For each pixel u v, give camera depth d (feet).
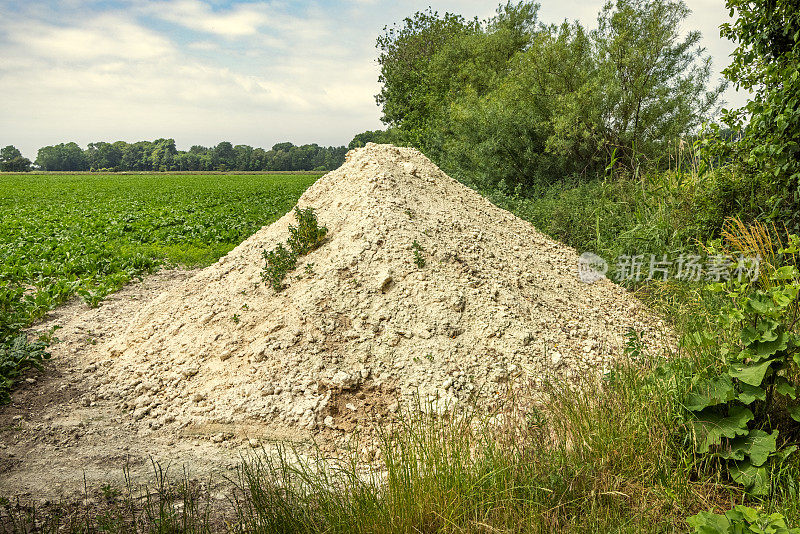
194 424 13.47
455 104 55.57
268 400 13.85
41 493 10.61
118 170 436.35
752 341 10.08
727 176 22.86
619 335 17.29
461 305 16.67
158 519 9.26
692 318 16.83
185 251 37.47
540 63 42.34
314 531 8.80
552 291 19.69
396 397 13.91
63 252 35.09
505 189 42.63
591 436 10.81
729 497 9.66
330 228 21.40
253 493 9.41
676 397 10.97
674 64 39.09
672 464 10.28
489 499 9.16
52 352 18.30
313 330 15.98
